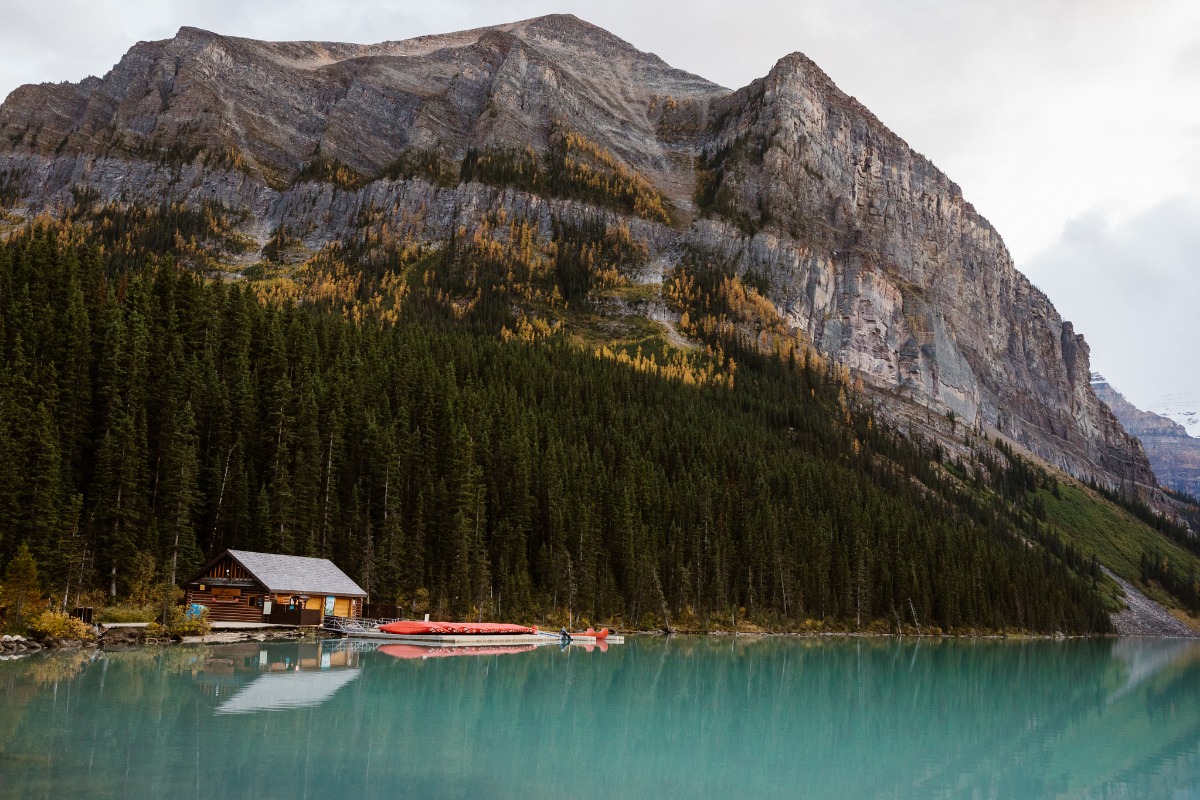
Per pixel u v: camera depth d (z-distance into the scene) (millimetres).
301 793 31562
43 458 78500
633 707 55469
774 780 38719
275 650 72875
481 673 66625
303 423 109312
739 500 171625
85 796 29625
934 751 48438
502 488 131875
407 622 92938
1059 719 64375
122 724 40219
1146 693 85875
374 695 52531
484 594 112125
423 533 112938
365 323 182250
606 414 193250
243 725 41656
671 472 178875
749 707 59031
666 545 147250
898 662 101500
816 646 121375
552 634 106062
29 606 65625
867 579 169000
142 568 82438
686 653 96688
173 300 121750
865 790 38250
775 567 157500
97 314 109125
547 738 43875
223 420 103375
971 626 183625
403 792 32469
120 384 97000
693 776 38250
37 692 46562
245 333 123250
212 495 99438
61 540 77375
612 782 36094
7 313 100812
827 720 55969
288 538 97688
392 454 114562
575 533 130250
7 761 33406
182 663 60562
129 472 86875
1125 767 47719
